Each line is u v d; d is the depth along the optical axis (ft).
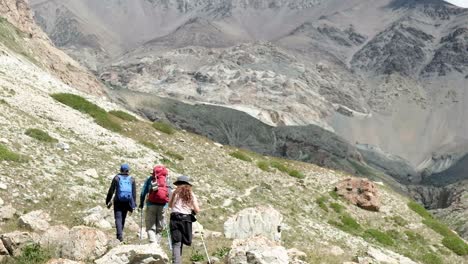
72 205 90.02
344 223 158.20
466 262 158.81
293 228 124.88
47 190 91.91
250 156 197.06
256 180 168.86
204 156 177.37
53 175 100.12
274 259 55.83
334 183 188.14
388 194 193.26
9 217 75.31
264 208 96.99
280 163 196.85
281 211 141.90
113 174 115.96
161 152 163.94
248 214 94.38
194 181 140.67
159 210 58.80
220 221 110.32
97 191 100.42
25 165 98.99
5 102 138.51
